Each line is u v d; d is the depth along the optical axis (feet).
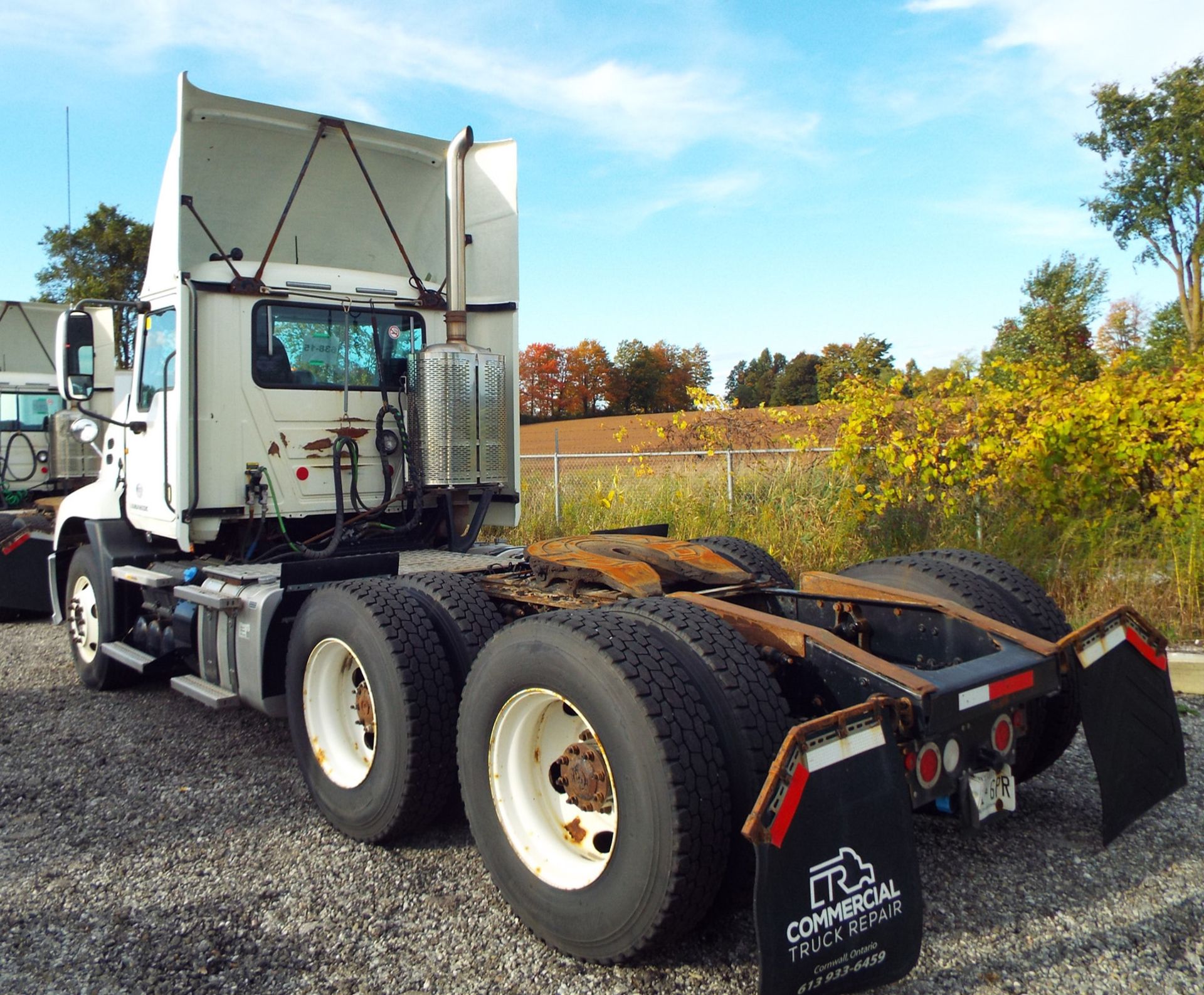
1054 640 12.00
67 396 18.74
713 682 8.98
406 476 19.06
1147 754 10.75
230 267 17.38
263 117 17.63
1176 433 23.30
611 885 8.75
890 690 8.96
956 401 24.77
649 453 35.63
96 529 20.21
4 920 10.50
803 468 31.09
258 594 14.55
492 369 18.62
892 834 8.14
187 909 10.69
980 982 8.77
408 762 11.51
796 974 7.44
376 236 20.67
